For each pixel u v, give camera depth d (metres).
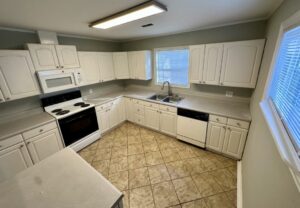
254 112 1.99
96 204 0.91
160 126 3.38
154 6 1.44
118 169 2.41
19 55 2.13
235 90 2.76
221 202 1.83
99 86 3.87
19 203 0.94
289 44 1.10
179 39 3.17
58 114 2.59
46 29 2.40
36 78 2.36
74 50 2.81
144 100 3.45
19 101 2.45
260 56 2.09
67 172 1.17
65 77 2.73
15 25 2.07
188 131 2.87
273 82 1.41
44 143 2.35
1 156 1.93
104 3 1.40
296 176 0.59
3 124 2.26
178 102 3.04
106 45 3.89
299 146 0.69
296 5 0.99
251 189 1.35
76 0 1.30
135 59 3.72
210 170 2.32
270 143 1.04
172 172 2.31
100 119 3.29
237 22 2.37
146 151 2.85
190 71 2.83
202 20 2.20
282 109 1.04
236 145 2.38
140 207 1.80
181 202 1.84
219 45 2.39
